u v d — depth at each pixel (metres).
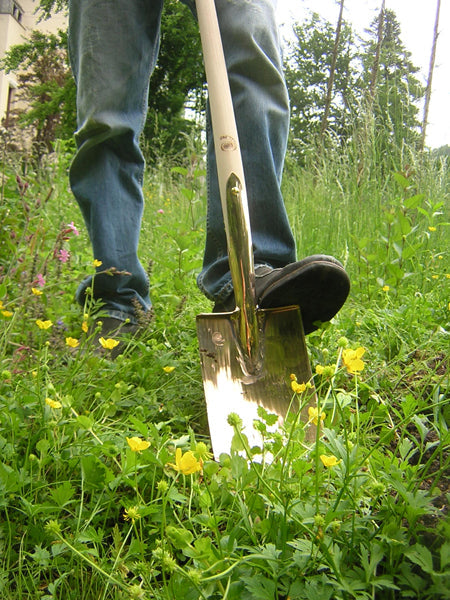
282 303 1.69
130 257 2.13
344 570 0.89
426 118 4.29
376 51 5.77
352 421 1.22
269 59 1.90
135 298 2.14
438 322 2.35
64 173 4.80
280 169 1.95
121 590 0.97
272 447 1.16
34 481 1.18
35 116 18.22
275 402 1.50
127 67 2.03
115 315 2.07
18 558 1.06
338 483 1.05
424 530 0.92
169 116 18.41
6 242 2.61
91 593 0.98
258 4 1.91
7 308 2.11
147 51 2.09
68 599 0.97
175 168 3.51
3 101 23.20
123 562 1.00
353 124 4.14
